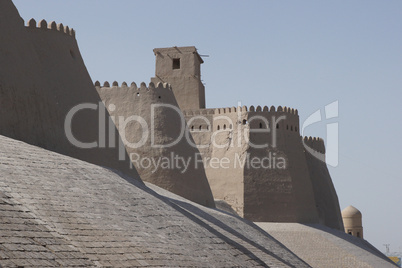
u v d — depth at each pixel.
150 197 20.30
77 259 13.34
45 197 15.65
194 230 19.58
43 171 17.20
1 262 11.80
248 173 38.81
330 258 35.12
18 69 21.94
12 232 13.07
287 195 38.94
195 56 44.56
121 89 33.38
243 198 38.44
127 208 17.98
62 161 18.77
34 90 22.56
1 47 21.41
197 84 44.00
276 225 37.88
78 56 27.12
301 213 39.38
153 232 17.31
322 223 43.31
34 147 19.03
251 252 21.08
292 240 36.22
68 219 15.09
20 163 16.94
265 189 38.75
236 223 26.56
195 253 17.47
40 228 13.88
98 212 16.48
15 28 22.56
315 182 43.91
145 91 33.03
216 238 20.25
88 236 14.77
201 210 25.89
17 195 14.91
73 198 16.47
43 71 24.36
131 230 16.47
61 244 13.65
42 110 22.72
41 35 25.22
